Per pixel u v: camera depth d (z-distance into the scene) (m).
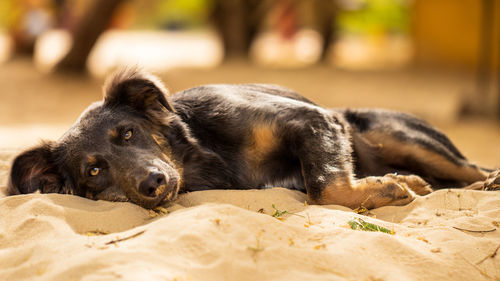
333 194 1.78
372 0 9.54
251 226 1.62
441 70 6.97
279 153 1.87
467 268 1.59
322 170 1.80
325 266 1.55
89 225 1.68
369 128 1.98
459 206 1.77
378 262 1.58
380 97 4.86
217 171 1.87
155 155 1.80
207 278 1.52
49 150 1.82
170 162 1.82
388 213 1.77
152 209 1.76
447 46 7.07
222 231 1.60
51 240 1.61
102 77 5.70
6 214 1.71
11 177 1.79
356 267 1.56
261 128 1.85
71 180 1.81
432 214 1.75
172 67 6.76
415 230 1.68
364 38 11.98
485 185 1.89
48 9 8.06
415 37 7.25
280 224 1.63
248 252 1.56
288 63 7.81
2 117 3.89
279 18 9.60
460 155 2.01
